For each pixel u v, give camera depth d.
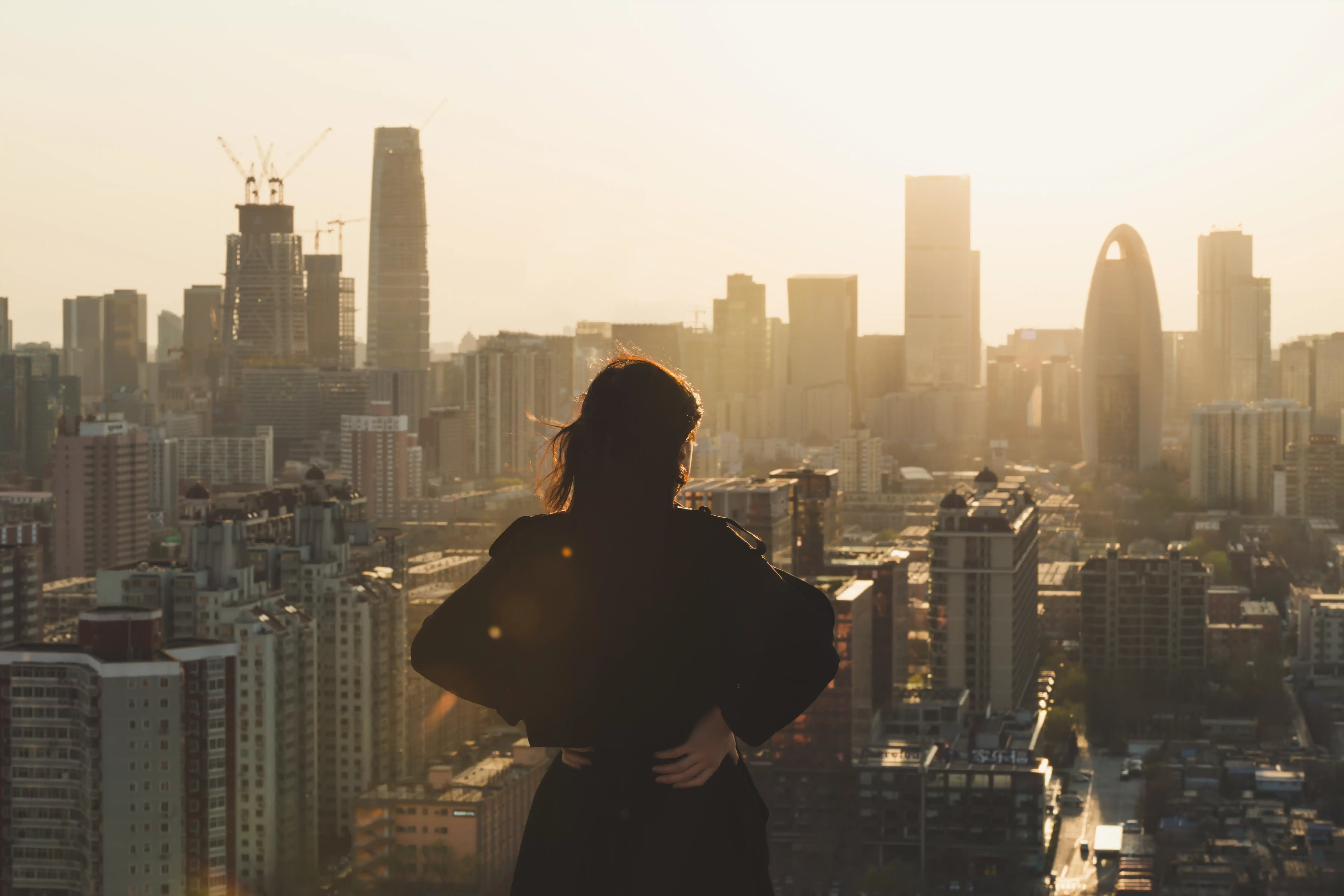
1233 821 147.62
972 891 127.38
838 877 127.62
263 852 121.62
